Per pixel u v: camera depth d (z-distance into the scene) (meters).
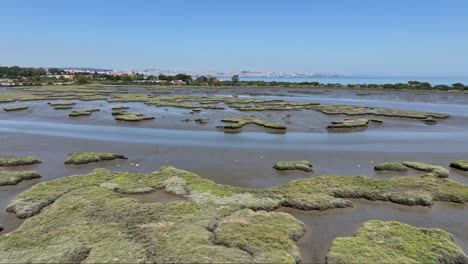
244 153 28.05
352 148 30.22
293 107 60.97
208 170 23.56
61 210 15.49
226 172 23.19
